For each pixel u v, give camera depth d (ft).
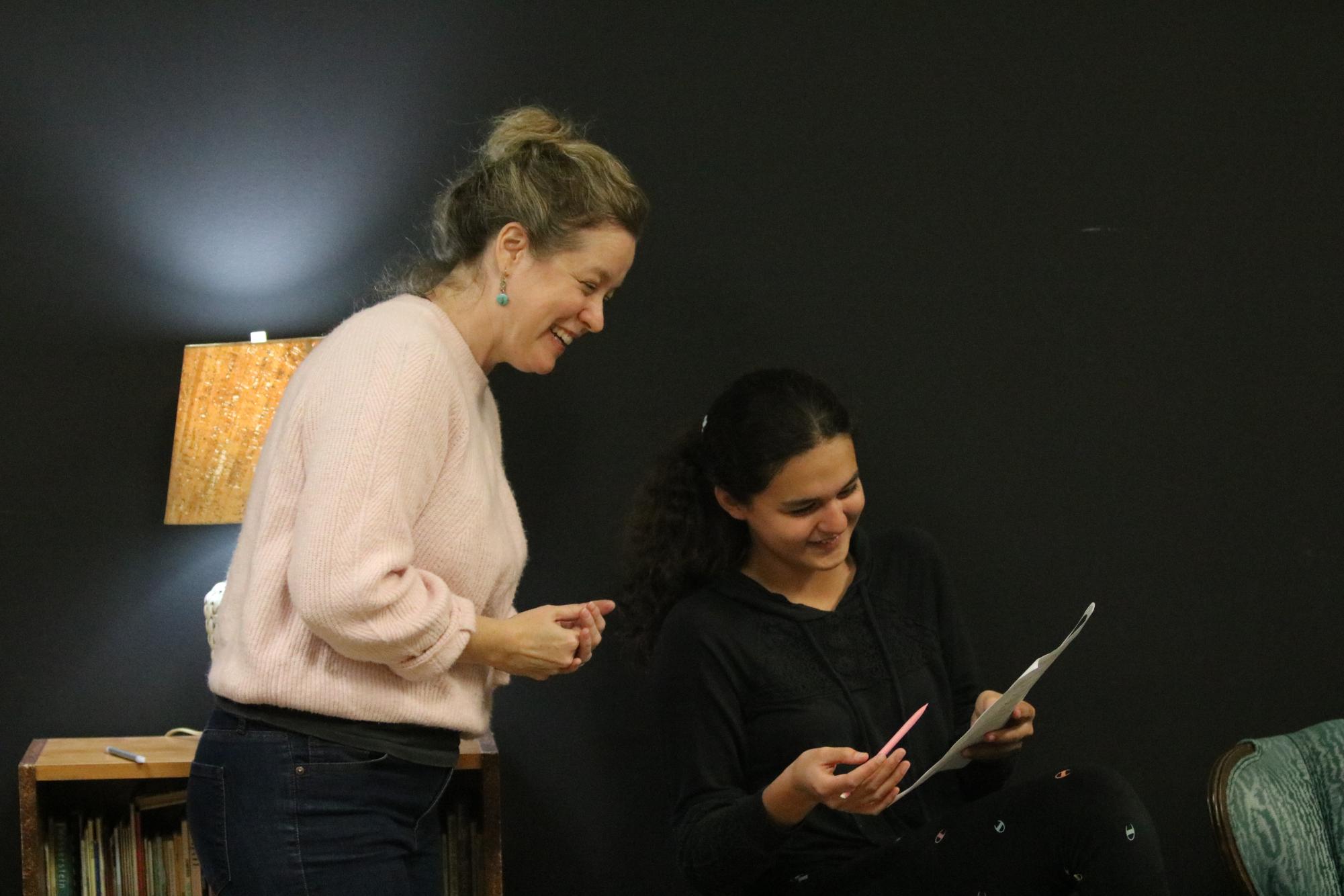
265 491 5.96
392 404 5.78
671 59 10.15
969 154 10.34
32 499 9.77
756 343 10.23
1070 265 10.41
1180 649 10.54
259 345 9.06
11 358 9.73
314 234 9.95
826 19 10.23
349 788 5.93
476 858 9.21
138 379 9.84
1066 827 6.45
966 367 10.36
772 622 7.84
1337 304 10.61
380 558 5.62
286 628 5.84
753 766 7.72
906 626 8.07
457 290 6.56
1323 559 10.64
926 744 7.85
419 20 9.97
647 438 10.19
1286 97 10.54
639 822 10.27
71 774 8.54
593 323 6.64
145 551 9.87
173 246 9.85
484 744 9.05
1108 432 10.46
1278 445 10.59
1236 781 8.20
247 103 9.88
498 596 6.59
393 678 5.99
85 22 9.74
